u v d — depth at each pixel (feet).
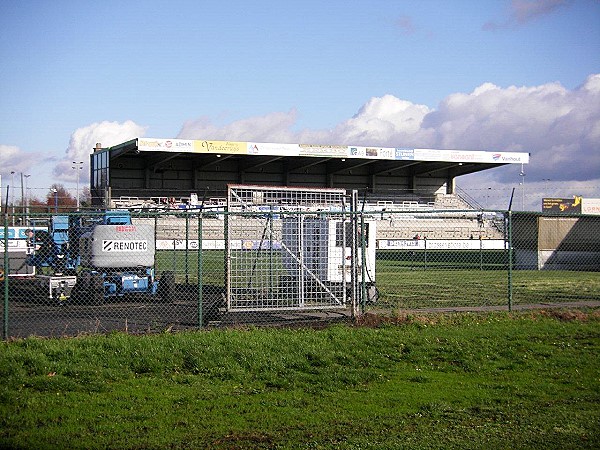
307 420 28.07
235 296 53.06
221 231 140.15
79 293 63.36
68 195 181.98
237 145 179.63
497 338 44.19
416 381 34.99
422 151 199.00
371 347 40.81
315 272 57.11
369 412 29.35
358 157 192.65
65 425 26.66
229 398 30.99
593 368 37.83
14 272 82.74
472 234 188.55
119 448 24.32
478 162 205.05
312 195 71.15
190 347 37.81
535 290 76.28
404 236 183.62
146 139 169.78
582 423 27.86
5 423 26.66
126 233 65.16
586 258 121.08
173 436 25.73
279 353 38.06
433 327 47.67
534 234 121.08
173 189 195.31
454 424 27.76
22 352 35.73
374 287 60.75
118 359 36.01
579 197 216.13
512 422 27.99
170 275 65.92
